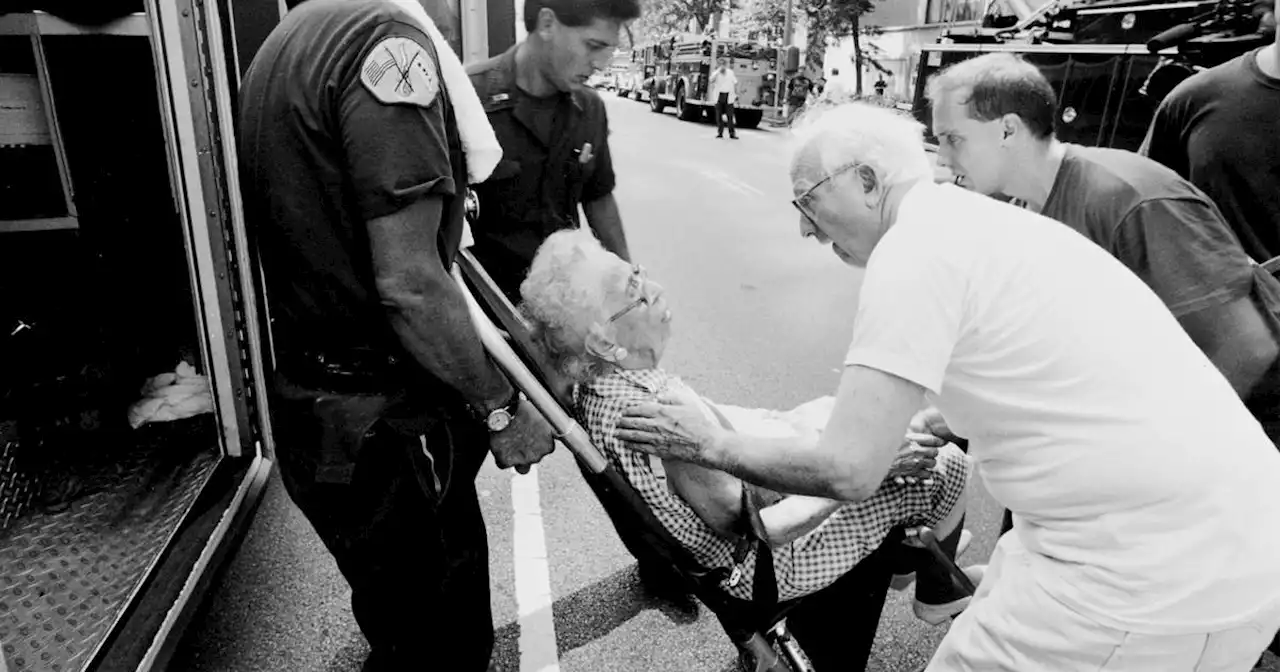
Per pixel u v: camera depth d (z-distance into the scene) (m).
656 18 31.83
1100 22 6.86
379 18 1.45
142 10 2.59
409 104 1.42
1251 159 2.36
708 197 10.45
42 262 2.72
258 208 1.56
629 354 1.66
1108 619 1.30
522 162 2.48
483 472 3.49
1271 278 2.05
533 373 1.85
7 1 2.50
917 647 2.50
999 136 2.04
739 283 6.50
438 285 1.49
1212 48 5.25
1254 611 1.29
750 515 1.60
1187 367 1.36
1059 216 2.10
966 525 3.17
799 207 1.51
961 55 8.59
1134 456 1.28
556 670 2.37
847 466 1.33
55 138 2.65
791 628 1.90
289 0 1.75
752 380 4.59
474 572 1.87
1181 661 1.31
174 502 2.54
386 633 1.86
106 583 2.17
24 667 1.87
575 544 2.98
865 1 21.08
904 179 1.43
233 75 2.50
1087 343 1.30
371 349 1.61
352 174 1.43
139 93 2.75
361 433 1.60
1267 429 2.13
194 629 2.28
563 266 1.63
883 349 1.30
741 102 20.77
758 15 25.39
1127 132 6.48
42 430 2.70
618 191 10.70
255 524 3.03
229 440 2.76
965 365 1.35
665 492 1.66
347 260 1.54
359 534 1.70
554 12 2.24
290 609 2.60
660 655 2.44
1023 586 1.41
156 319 2.95
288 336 1.65
